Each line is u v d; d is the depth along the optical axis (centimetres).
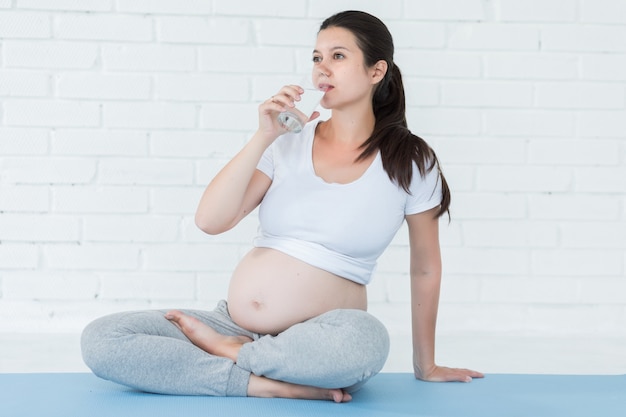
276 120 163
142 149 252
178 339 159
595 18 262
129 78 251
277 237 170
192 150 252
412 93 257
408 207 174
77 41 251
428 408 151
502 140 260
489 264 259
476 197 259
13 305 249
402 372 191
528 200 261
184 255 251
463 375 179
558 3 261
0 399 153
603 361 213
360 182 168
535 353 223
